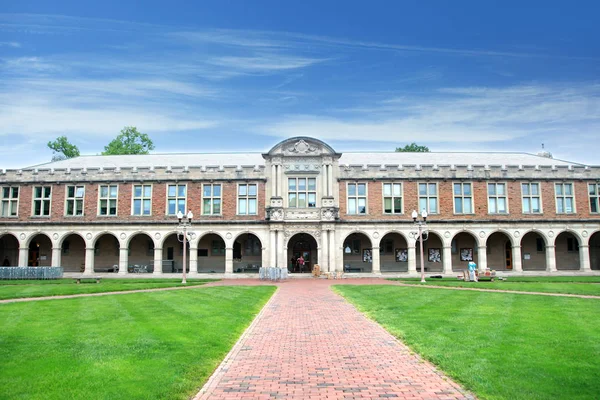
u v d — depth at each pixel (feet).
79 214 160.35
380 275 154.61
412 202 158.92
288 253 165.37
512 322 57.67
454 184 160.56
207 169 160.45
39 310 68.74
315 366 40.93
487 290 98.32
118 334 51.19
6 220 161.07
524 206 160.45
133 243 170.40
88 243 158.71
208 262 168.04
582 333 50.96
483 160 179.63
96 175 161.58
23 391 33.01
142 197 160.15
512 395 32.48
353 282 128.47
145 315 64.13
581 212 160.97
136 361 40.45
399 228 157.28
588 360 40.50
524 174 161.48
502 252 168.45
